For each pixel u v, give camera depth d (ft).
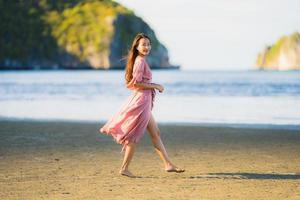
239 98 107.34
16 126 52.31
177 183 25.66
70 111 75.72
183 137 44.52
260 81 207.82
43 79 262.26
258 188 24.50
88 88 158.92
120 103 92.68
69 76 337.93
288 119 63.26
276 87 155.63
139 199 22.31
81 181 26.16
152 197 22.67
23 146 38.37
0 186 25.03
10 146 38.34
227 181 26.14
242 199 22.29
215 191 23.85
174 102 95.45
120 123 27.61
